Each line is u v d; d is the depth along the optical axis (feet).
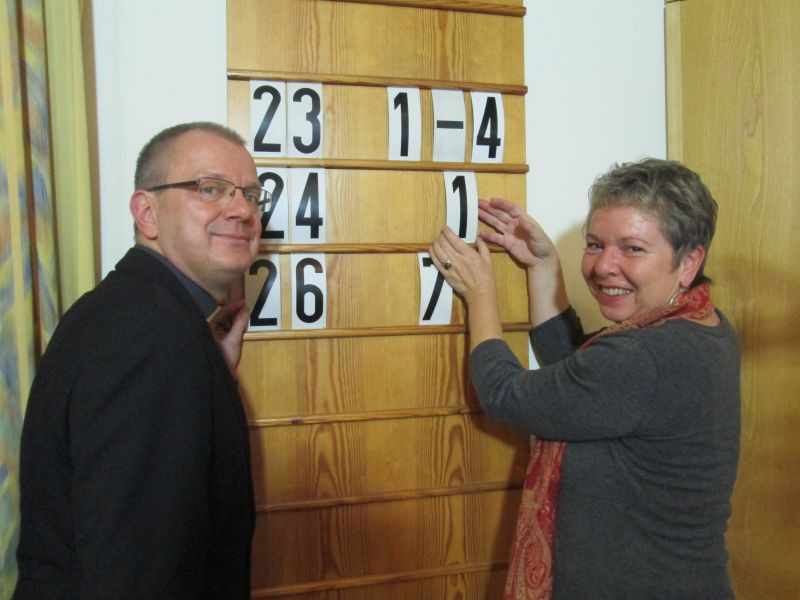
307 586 3.97
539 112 4.36
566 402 2.90
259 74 3.81
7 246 2.97
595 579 2.92
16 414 2.99
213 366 2.66
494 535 4.31
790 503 4.09
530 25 4.34
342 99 3.98
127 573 2.11
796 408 4.04
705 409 2.81
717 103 4.34
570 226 4.44
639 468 2.89
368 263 4.05
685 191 2.92
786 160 4.00
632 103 4.54
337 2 3.97
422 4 4.08
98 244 3.67
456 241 3.95
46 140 3.16
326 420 3.97
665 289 3.04
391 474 4.13
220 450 2.64
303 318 3.95
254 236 3.10
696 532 2.89
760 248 4.17
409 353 4.16
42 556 2.43
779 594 4.15
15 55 2.98
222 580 2.70
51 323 3.17
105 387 2.23
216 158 2.86
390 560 4.13
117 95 3.67
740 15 4.19
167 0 3.73
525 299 4.33
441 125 4.13
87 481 2.17
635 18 4.53
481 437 4.30
